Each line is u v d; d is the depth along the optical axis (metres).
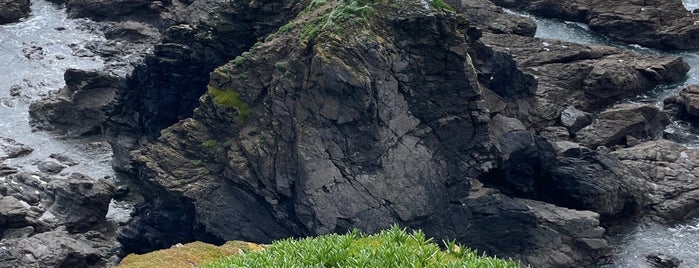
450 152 59.78
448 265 19.27
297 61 58.75
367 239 22.62
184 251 32.00
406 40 59.09
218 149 60.25
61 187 63.72
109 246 60.59
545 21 105.88
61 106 81.44
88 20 104.56
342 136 57.16
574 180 61.50
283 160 57.41
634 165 66.56
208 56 68.44
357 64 57.16
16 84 89.00
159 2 102.94
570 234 57.44
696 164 67.88
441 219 57.53
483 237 57.31
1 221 59.25
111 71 90.38
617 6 101.38
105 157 76.75
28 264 52.41
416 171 58.03
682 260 57.31
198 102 70.31
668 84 86.94
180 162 60.47
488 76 69.12
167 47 69.31
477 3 97.06
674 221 62.62
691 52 95.81
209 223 57.03
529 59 84.88
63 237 55.84
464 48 59.34
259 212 57.88
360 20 58.59
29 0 108.31
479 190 59.00
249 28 67.44
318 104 57.44
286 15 66.38
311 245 21.44
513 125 62.97
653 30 97.06
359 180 56.50
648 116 76.12
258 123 60.00
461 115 60.00
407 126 58.69
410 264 19.47
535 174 62.78
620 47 97.12
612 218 62.22
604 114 75.19
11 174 70.56
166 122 72.19
